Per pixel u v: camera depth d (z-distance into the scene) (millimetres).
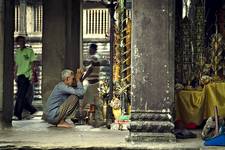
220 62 13125
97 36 30922
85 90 14359
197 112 12680
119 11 13320
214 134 10109
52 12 16766
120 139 10250
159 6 9758
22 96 16500
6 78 12500
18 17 30859
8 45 12617
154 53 9773
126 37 13023
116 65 13445
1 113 12312
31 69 16703
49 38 16750
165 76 9758
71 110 13711
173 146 9297
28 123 14680
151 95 9750
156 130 9680
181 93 12750
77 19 18797
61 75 15266
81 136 10859
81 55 19797
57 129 12727
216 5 14133
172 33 9820
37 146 9328
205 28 13977
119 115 13023
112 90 13523
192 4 13578
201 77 12953
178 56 13133
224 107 12531
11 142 9812
